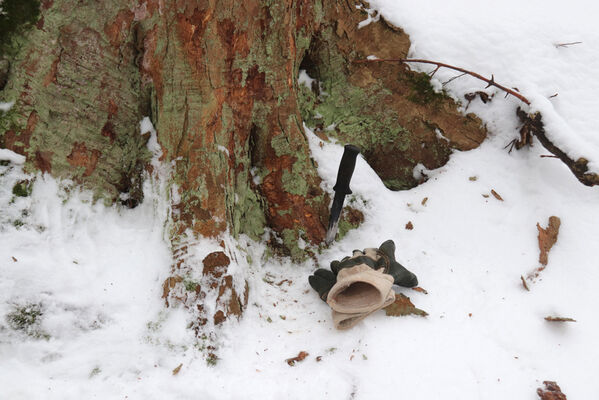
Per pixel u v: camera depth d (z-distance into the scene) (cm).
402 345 257
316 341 263
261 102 309
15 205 258
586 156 314
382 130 375
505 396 237
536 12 397
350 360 250
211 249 271
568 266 299
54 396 220
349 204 339
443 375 244
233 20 280
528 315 277
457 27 382
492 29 379
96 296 255
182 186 281
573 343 262
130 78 287
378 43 377
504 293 291
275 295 298
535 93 343
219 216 281
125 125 292
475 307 285
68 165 277
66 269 256
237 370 243
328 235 319
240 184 310
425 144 371
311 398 231
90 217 279
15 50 263
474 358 254
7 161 261
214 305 261
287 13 298
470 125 367
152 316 256
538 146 346
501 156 356
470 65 372
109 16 272
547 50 373
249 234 321
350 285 278
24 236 254
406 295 290
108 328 248
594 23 397
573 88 360
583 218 317
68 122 276
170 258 272
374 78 373
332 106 376
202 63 279
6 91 263
